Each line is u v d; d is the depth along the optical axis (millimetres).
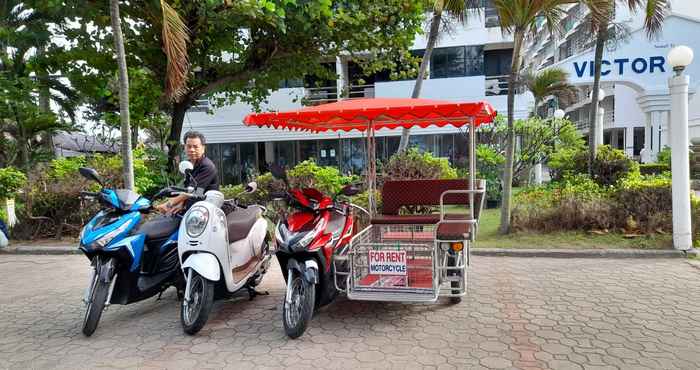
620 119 30141
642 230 6965
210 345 3922
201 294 4125
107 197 4207
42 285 5918
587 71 14938
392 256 4301
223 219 4262
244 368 3484
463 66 17984
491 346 3727
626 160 11484
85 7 8508
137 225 4371
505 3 7078
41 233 8664
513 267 6020
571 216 7410
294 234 4070
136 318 4617
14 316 4762
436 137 17391
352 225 4785
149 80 10539
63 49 9953
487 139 12742
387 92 17078
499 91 17484
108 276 4012
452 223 4730
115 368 3543
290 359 3607
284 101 17453
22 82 11078
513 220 7730
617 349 3602
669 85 6227
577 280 5371
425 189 5500
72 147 18516
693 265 5781
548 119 13219
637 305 4512
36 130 14938
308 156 18312
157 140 14016
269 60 10906
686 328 3951
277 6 8586
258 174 11117
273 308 4812
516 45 7391
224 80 11047
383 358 3572
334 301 4910
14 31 11766
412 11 10125
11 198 8711
